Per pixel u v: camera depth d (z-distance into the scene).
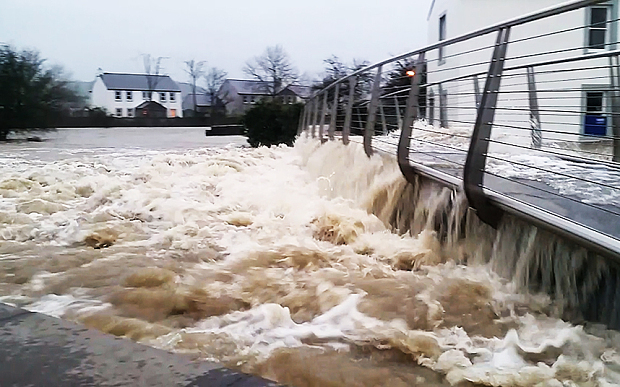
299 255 5.57
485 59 17.16
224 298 4.44
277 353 3.45
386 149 7.96
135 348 2.84
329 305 4.30
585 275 3.87
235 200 8.47
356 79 9.92
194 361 2.72
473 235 5.21
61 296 4.48
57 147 23.02
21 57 35.28
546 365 3.32
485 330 3.85
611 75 7.04
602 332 3.65
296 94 51.34
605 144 7.36
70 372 2.59
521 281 4.51
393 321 3.99
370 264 5.36
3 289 4.66
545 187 5.27
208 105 65.94
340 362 3.35
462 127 14.05
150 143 26.39
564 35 15.58
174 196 8.80
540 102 14.35
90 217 7.43
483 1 17.19
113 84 74.06
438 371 3.26
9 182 9.86
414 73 6.52
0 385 2.46
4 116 33.41
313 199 8.30
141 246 6.06
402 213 6.66
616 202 4.52
